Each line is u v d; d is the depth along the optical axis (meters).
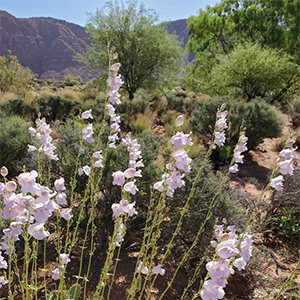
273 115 9.20
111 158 4.01
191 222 3.56
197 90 26.78
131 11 19.28
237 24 24.09
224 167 6.97
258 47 18.88
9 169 5.98
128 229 3.67
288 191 4.98
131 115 12.09
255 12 23.30
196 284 3.33
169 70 20.88
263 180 7.52
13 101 10.86
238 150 2.30
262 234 4.64
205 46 26.28
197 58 26.67
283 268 3.89
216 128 2.13
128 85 20.53
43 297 2.82
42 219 1.31
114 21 18.88
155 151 5.15
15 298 2.78
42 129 2.37
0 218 3.14
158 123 13.15
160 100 17.33
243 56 17.70
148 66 20.11
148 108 13.40
